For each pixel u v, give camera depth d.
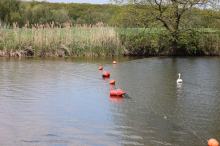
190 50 44.94
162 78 26.42
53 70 29.61
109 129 14.95
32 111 17.31
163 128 15.14
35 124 15.45
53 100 19.45
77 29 41.72
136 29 45.25
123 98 20.12
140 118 16.42
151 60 38.28
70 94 20.91
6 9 54.84
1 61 34.72
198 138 14.09
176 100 19.64
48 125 15.34
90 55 40.69
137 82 24.78
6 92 21.03
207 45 45.19
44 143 13.41
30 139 13.76
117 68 31.52
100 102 19.14
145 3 45.00
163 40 44.31
